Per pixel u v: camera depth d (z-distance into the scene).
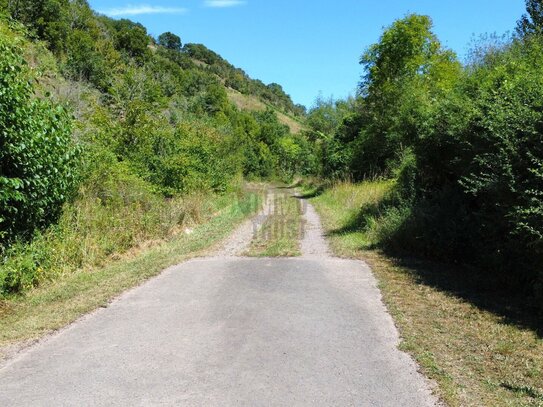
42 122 8.09
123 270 8.55
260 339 5.09
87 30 44.56
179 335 5.25
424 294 6.72
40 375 4.32
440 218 8.83
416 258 9.07
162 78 44.91
